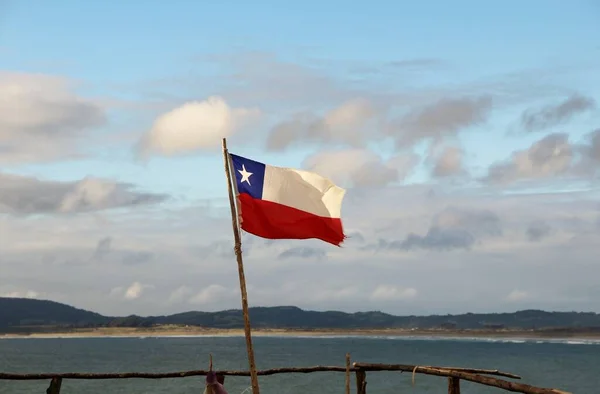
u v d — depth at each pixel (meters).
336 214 11.54
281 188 11.39
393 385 58.72
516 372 89.56
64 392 48.66
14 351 172.25
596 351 174.62
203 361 118.94
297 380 59.91
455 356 143.88
